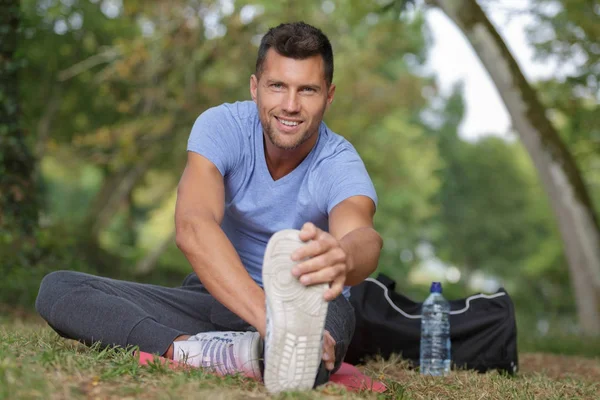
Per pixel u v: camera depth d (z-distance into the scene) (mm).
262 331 2373
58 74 14281
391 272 24328
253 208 2955
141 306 2961
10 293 6887
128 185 16312
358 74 15000
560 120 16688
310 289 2201
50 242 8016
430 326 4008
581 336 8484
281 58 2652
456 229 35625
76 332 2754
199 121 2922
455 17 9523
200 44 12664
